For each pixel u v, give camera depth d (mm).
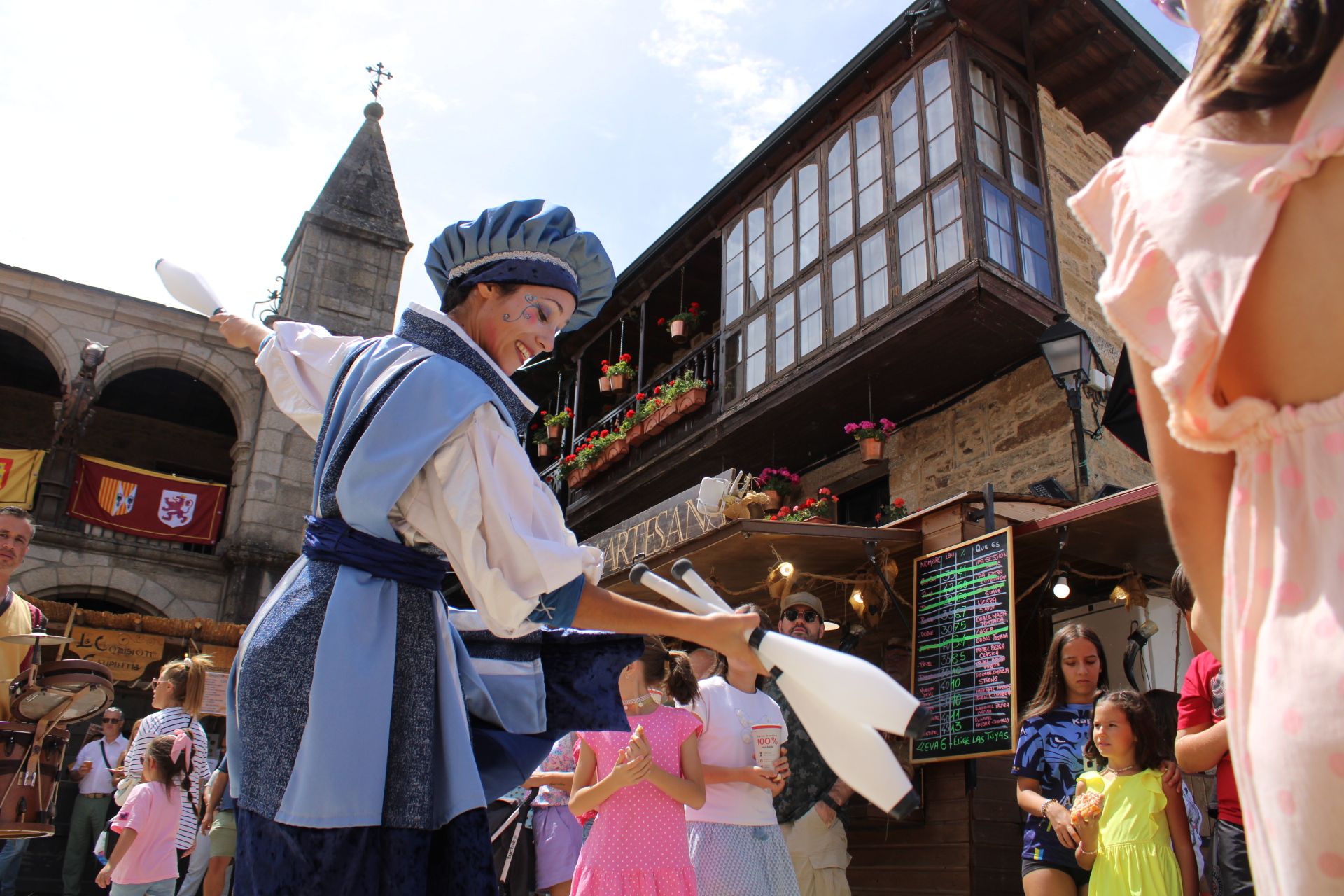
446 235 2125
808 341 12812
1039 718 4613
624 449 15852
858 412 12648
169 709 7578
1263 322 1060
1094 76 12641
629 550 10305
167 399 22625
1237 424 1068
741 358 14023
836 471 13367
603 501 16453
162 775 6863
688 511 9461
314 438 2082
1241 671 1061
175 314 19641
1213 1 1212
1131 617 7801
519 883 5445
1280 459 1044
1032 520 6832
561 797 5668
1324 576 979
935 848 6586
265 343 2195
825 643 8508
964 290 10492
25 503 17609
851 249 12531
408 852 1623
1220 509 1153
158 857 6707
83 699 4078
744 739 4766
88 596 17719
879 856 6965
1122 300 1151
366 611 1714
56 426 18062
